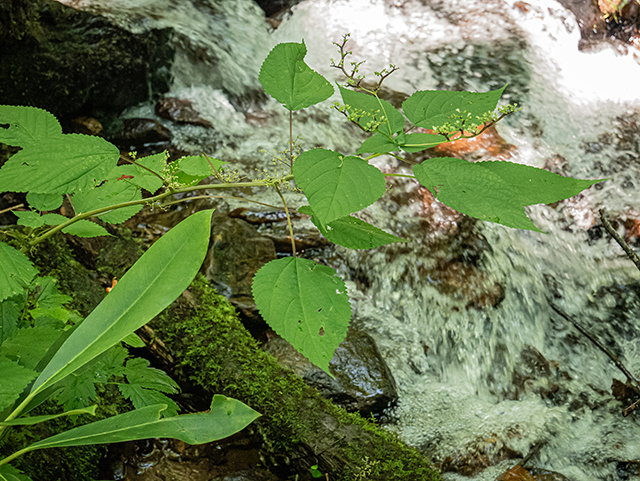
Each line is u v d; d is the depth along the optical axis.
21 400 1.05
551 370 3.54
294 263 0.83
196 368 2.43
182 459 2.45
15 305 1.42
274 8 7.41
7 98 4.04
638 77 6.88
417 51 6.91
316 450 2.29
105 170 1.02
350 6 7.20
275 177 1.07
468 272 3.92
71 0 4.95
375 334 3.62
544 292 4.07
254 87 5.80
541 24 7.23
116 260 2.81
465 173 0.72
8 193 3.53
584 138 5.86
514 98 6.26
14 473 1.10
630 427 3.14
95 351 0.86
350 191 0.71
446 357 3.59
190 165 1.21
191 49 5.35
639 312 4.11
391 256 3.98
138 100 5.07
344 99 0.94
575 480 2.78
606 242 4.61
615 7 7.30
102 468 2.30
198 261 0.86
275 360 2.55
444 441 2.94
